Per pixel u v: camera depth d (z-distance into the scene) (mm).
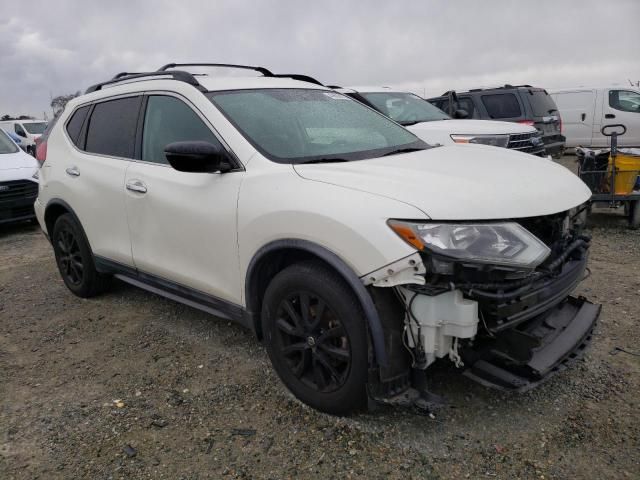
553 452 2516
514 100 10461
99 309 4648
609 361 3299
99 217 4211
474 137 7273
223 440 2736
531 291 2506
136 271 4004
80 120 4676
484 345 2529
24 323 4457
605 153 6750
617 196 6504
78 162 4473
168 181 3525
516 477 2373
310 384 2867
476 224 2379
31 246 7367
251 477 2465
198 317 4344
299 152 3170
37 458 2670
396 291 2475
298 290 2779
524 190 2676
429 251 2305
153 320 4336
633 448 2516
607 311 4016
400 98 8812
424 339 2428
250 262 2980
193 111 3449
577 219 3047
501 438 2633
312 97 3861
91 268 4672
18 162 8383
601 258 5430
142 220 3742
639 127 14430
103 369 3564
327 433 2734
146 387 3293
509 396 2967
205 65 4160
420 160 3066
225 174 3160
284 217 2730
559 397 2947
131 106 4059
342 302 2574
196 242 3332
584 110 15086
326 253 2572
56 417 3018
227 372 3416
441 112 8859
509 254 2365
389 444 2625
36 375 3537
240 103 3441
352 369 2600
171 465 2572
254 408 2996
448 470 2438
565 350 2729
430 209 2381
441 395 2998
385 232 2383
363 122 3814
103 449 2713
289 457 2582
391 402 2494
